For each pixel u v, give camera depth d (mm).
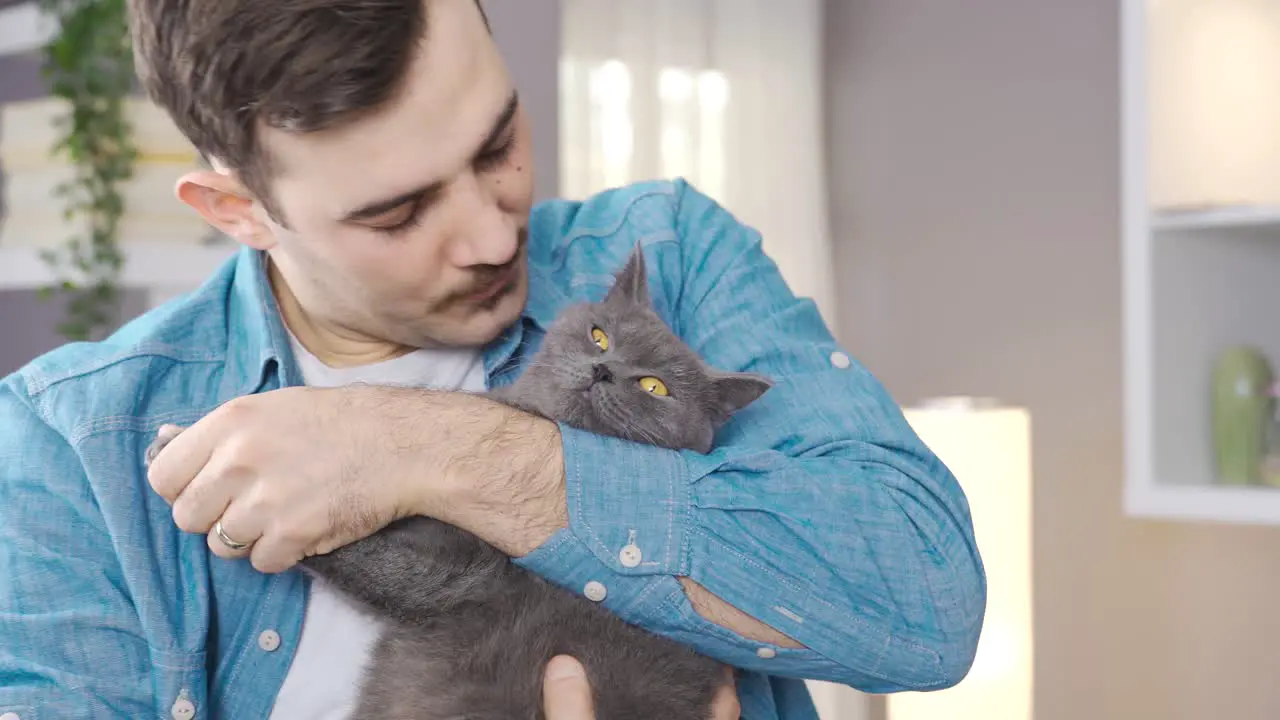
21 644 875
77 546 923
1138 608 2771
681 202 1157
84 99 1703
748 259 1104
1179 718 2699
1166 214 1910
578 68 2902
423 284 896
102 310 2004
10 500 925
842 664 854
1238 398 1952
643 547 836
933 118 3217
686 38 3072
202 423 826
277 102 796
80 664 887
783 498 855
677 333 1089
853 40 3381
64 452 948
